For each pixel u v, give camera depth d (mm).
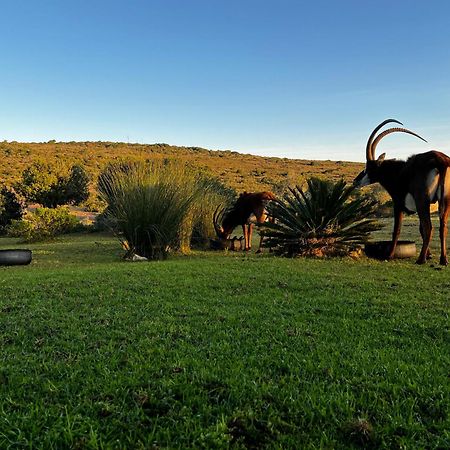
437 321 4004
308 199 9461
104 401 2469
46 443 2072
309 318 4160
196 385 2652
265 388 2580
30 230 20359
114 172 11500
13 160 68188
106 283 5930
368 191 33750
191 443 2086
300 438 2141
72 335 3656
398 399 2486
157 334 3670
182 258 10070
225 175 69688
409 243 9250
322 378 2771
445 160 7859
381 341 3504
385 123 8930
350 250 9359
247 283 5902
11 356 3174
